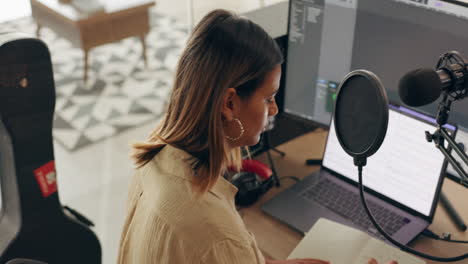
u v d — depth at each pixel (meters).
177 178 0.74
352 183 1.46
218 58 0.68
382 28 1.38
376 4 1.36
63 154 2.83
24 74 1.24
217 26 0.69
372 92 0.74
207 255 0.70
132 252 0.82
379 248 1.17
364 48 1.45
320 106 1.61
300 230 1.31
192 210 0.71
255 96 0.72
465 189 1.46
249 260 0.74
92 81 3.28
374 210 1.37
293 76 1.63
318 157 1.64
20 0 2.85
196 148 0.74
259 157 1.63
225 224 0.72
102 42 3.04
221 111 0.71
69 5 2.92
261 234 1.33
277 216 1.36
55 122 3.00
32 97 1.28
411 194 1.33
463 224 1.33
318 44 1.53
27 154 1.37
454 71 0.79
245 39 0.68
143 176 0.81
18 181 1.39
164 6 3.89
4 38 1.19
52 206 1.50
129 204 0.87
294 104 1.67
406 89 0.79
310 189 1.46
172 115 0.75
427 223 1.31
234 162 0.90
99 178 2.70
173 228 0.71
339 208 1.38
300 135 1.77
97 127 3.02
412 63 1.38
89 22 2.95
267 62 0.70
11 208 1.47
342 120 0.82
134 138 2.94
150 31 3.35
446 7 1.24
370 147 0.77
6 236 1.48
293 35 1.57
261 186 1.43
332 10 1.45
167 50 3.57
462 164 1.30
